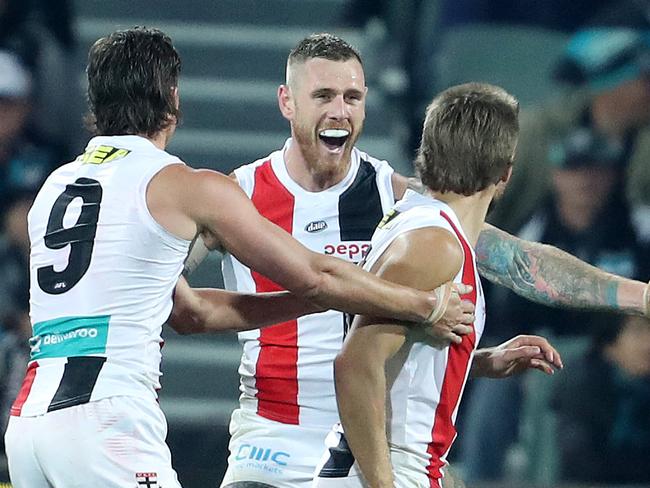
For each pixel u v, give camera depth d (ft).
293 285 35.42
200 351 83.15
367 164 43.98
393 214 35.22
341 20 97.50
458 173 34.27
